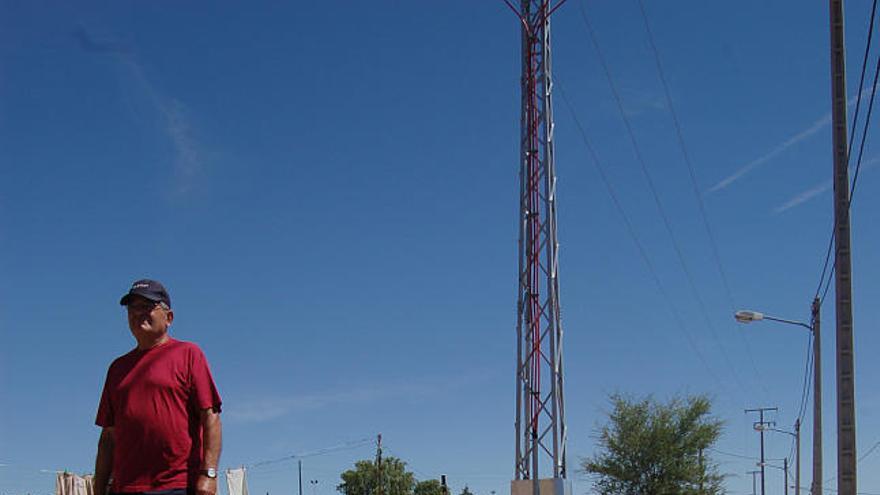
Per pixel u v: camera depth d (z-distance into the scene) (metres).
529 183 30.64
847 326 17.17
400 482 87.94
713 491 46.09
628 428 47.06
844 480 16.77
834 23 17.86
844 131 17.61
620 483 46.44
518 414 29.94
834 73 17.78
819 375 34.47
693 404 47.19
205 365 6.82
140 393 6.57
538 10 31.02
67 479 22.47
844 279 17.28
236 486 32.53
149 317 6.78
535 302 30.12
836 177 17.52
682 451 46.50
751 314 34.28
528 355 30.00
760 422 78.38
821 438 34.38
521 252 30.56
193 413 6.71
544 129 30.41
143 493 6.46
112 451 6.95
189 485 6.62
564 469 28.92
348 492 87.94
